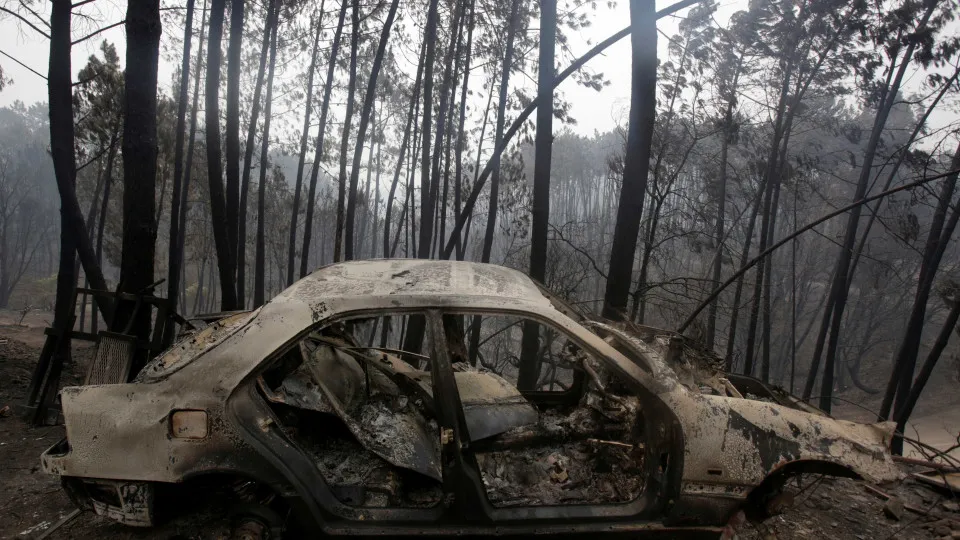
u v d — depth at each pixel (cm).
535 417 356
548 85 634
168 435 260
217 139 720
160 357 301
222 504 284
